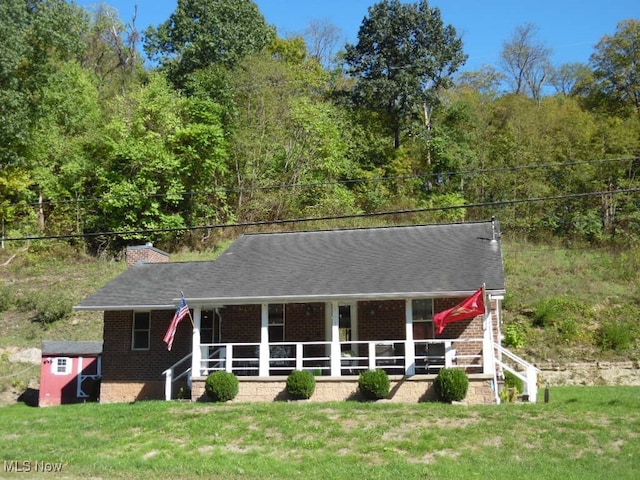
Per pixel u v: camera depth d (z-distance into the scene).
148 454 16.91
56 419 20.91
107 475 15.34
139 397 25.92
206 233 45.72
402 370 23.73
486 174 50.31
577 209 48.59
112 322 26.52
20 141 42.75
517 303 36.19
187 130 43.78
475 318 23.45
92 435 18.72
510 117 54.12
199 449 17.05
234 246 27.75
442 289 21.64
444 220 47.34
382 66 56.53
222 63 54.22
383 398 21.20
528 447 16.00
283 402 21.14
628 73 58.28
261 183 46.41
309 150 47.59
